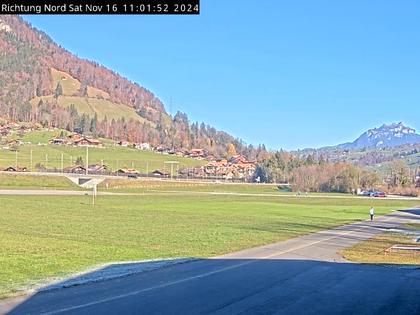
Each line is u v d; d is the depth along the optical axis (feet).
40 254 70.28
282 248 88.43
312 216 195.21
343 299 44.86
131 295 42.83
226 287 48.52
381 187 493.36
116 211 183.83
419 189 473.67
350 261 74.33
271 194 412.98
